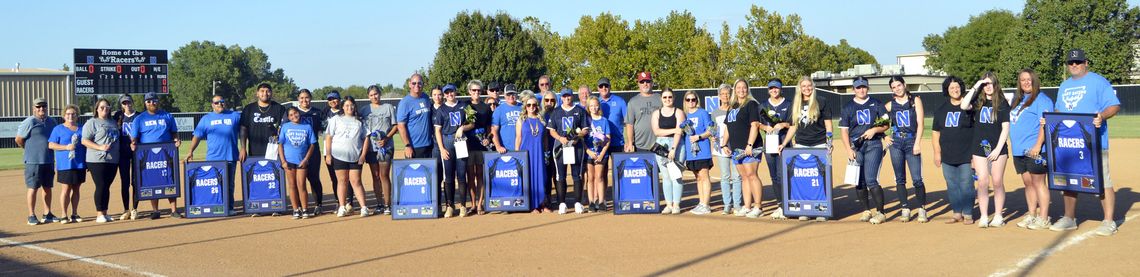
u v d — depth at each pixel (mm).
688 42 58500
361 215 11031
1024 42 60531
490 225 10000
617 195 10797
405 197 10734
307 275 7262
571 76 59781
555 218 10492
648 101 11289
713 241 8531
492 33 52000
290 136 10906
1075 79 8742
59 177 10844
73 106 10984
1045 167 8734
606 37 57312
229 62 107500
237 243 9023
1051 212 10008
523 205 11047
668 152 10680
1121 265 6906
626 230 9383
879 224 9406
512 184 11062
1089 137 8250
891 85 9555
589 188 11180
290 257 8109
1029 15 60844
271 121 11625
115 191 15078
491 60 51781
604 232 9266
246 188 11320
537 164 11117
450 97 11016
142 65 39188
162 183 11242
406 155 11172
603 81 11625
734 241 8492
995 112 8891
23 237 9711
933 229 8984
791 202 9969
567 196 13305
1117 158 18188
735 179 10539
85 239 9484
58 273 7551
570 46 58781
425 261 7773
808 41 50469
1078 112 8555
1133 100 45375
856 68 66312
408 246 8609
